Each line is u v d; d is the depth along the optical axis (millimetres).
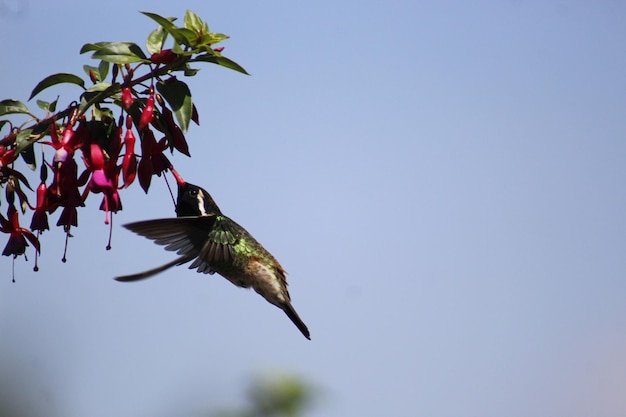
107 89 9898
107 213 9938
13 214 10648
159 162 10250
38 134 10273
